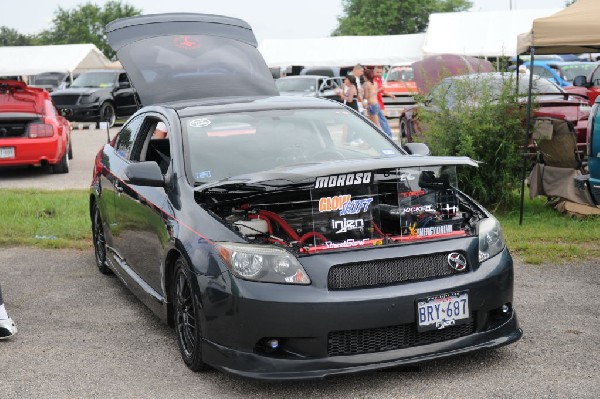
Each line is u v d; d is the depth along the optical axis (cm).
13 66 3419
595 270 650
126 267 590
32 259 746
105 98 2605
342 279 401
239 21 784
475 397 394
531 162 952
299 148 511
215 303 407
